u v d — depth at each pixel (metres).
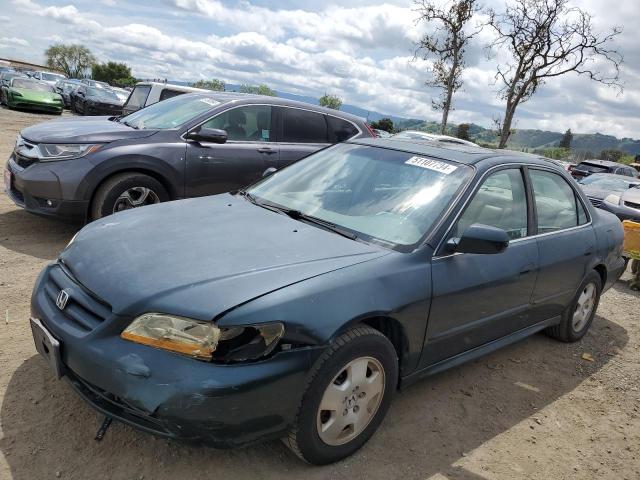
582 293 4.73
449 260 3.15
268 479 2.59
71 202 5.43
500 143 20.16
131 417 2.35
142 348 2.32
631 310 6.29
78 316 2.54
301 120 7.03
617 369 4.50
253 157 6.52
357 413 2.77
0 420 2.75
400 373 3.08
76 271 2.74
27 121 19.61
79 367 2.42
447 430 3.27
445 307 3.13
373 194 3.51
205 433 2.27
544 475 3.00
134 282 2.51
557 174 4.43
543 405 3.76
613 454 3.30
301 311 2.45
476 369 4.15
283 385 2.38
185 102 6.74
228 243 2.90
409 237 3.13
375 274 2.79
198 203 3.69
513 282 3.63
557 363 4.47
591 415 3.72
